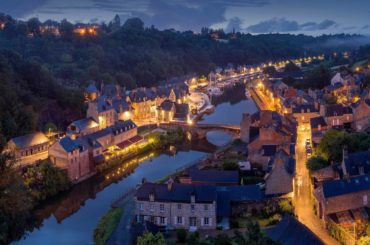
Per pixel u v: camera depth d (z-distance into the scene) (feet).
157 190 405.80
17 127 618.03
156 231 383.65
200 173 465.06
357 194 378.53
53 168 515.09
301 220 383.04
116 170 588.50
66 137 549.54
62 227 444.55
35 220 465.06
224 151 607.78
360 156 422.00
